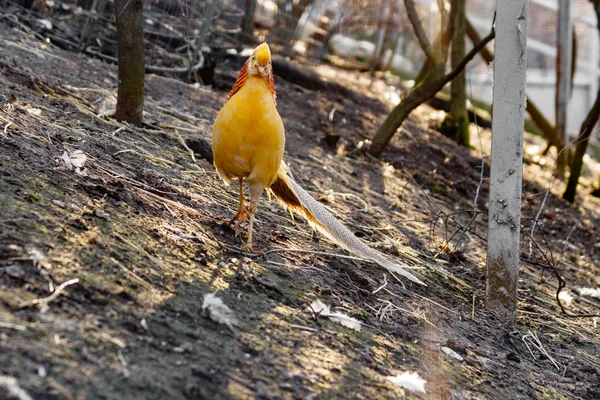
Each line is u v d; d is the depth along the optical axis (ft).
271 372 5.88
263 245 7.39
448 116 14.74
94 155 7.64
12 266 5.83
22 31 11.09
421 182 11.56
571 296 9.09
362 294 7.27
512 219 7.70
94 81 9.98
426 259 8.64
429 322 7.23
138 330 5.81
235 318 6.20
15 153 6.98
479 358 6.98
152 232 6.77
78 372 5.37
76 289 5.89
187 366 5.69
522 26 7.48
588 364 7.50
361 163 11.34
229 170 7.00
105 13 12.84
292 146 10.94
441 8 11.27
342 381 6.04
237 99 6.69
